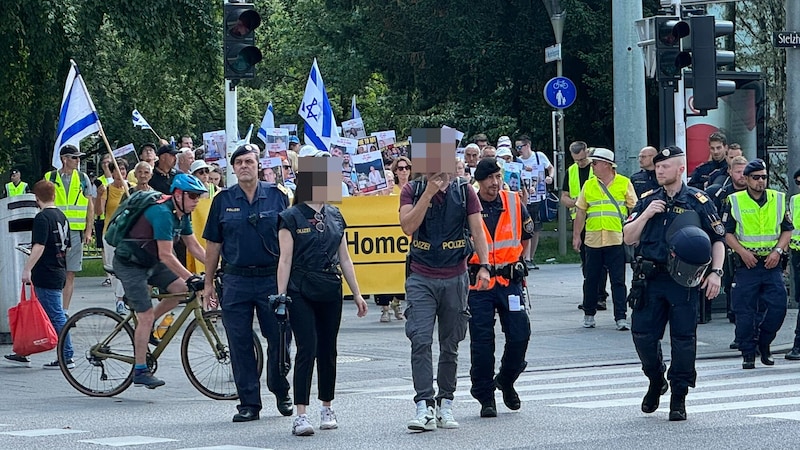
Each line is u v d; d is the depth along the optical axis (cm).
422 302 989
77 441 959
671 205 1020
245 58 1636
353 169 2089
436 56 3994
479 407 1133
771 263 1398
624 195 1753
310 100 2062
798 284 1500
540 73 3941
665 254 1013
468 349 1599
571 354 1543
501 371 1081
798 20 1983
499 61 3888
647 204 1023
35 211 1636
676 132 1698
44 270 1462
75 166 1939
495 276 1053
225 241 1088
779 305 1407
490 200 1058
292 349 1483
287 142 2195
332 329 1008
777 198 1407
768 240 1396
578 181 1992
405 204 990
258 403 1082
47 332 1420
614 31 2064
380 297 1873
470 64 3925
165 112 4888
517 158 2558
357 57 4684
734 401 1114
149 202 1218
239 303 1082
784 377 1307
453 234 991
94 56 3609
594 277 1767
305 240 991
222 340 1224
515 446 898
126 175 2345
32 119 3250
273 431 1008
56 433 1007
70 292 1869
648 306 1023
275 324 1084
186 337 1233
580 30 3722
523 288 1070
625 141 2062
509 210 1060
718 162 1780
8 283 1630
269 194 1095
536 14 3831
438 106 4169
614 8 2064
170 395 1262
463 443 918
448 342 1004
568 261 3027
